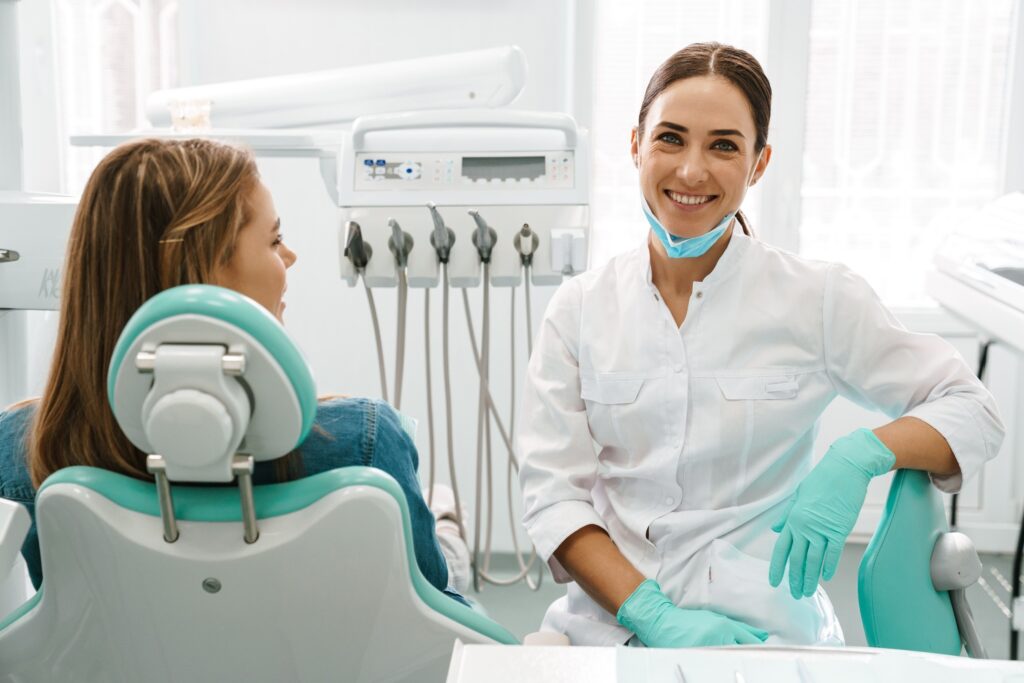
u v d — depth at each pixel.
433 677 0.97
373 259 1.97
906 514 1.23
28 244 1.66
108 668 0.96
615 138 3.01
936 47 2.98
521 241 1.93
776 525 1.27
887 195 3.06
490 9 2.84
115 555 0.88
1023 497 3.05
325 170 2.15
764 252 1.35
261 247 1.02
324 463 1.03
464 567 1.71
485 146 2.00
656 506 1.35
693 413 1.33
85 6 2.84
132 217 0.95
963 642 1.26
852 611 2.71
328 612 0.92
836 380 1.36
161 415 0.76
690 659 0.81
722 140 1.24
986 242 2.15
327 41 2.85
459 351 2.95
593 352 1.37
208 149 1.01
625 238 3.05
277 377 0.78
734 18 2.97
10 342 1.75
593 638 1.31
